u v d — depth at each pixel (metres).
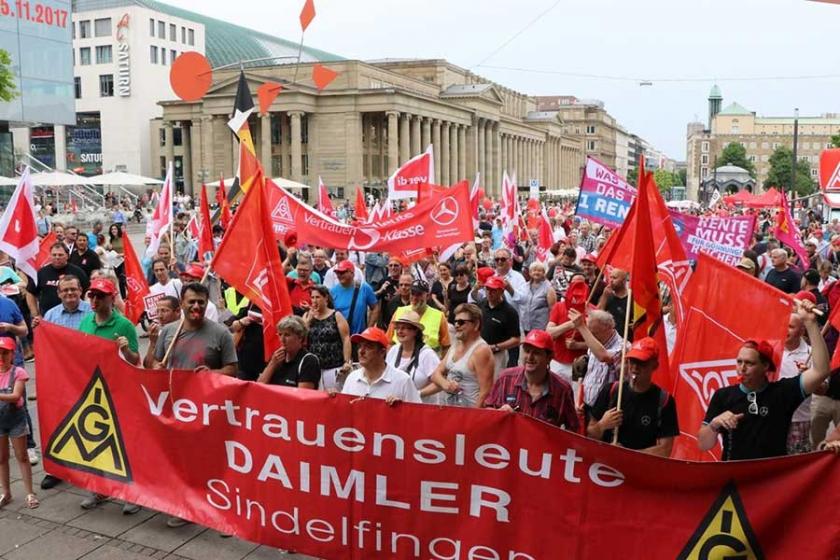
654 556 4.91
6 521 6.71
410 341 7.36
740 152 147.00
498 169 118.31
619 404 5.42
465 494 5.42
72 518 6.77
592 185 11.91
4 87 28.12
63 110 45.56
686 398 6.57
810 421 6.76
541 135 143.00
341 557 5.84
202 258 14.20
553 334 7.90
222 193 19.16
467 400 6.94
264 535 6.09
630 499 4.95
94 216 46.66
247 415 6.10
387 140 96.06
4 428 6.90
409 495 5.57
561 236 22.31
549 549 5.18
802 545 4.64
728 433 5.44
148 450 6.61
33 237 9.53
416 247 10.55
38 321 7.16
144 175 98.06
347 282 9.95
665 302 9.55
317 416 5.80
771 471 4.68
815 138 169.88
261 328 8.01
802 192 117.56
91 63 97.81
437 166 98.62
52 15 44.56
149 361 7.31
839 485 4.57
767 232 29.52
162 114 97.88
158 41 99.00
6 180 34.34
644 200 5.55
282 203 11.00
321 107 87.25
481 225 25.73
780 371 7.14
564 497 5.12
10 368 7.00
